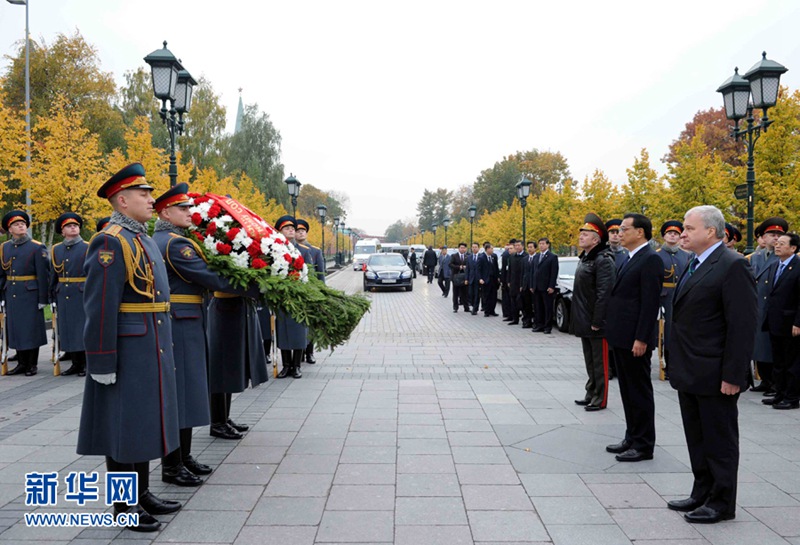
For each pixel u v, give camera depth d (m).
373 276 23.81
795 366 6.05
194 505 3.66
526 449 4.72
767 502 3.71
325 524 3.38
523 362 8.59
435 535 3.24
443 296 21.39
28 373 7.68
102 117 30.25
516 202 36.56
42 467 4.31
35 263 7.61
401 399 6.36
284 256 4.46
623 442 4.68
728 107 9.92
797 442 4.94
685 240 3.67
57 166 16.75
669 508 3.61
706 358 3.47
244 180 33.38
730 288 3.40
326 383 7.16
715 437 3.45
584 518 3.47
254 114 44.41
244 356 5.00
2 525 3.39
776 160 15.77
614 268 5.74
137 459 3.36
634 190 21.38
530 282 12.37
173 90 8.67
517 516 3.49
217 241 4.25
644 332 4.38
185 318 4.04
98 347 3.23
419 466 4.34
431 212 117.12
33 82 29.48
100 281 3.24
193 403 4.02
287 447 4.79
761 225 6.66
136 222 3.52
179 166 20.50
